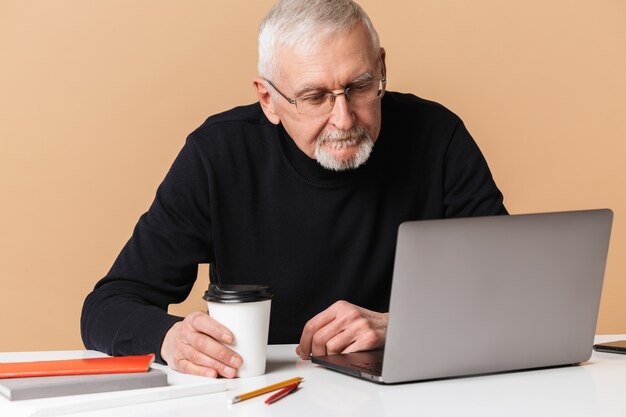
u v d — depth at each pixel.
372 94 1.65
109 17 2.64
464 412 1.03
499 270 1.22
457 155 1.99
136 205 2.68
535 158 2.87
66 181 2.65
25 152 2.63
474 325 1.22
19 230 2.64
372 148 1.80
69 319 2.68
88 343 1.58
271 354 1.49
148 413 1.03
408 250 1.15
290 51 1.61
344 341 1.39
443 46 2.79
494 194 1.99
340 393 1.14
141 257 1.85
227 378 1.27
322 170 1.88
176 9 2.66
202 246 1.94
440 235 1.17
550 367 1.33
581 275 1.29
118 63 2.65
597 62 2.87
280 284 1.94
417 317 1.18
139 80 2.66
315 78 1.60
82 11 2.63
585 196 2.90
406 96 2.05
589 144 2.89
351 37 1.60
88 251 2.67
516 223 1.22
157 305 1.83
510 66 2.83
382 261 1.94
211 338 1.27
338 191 1.90
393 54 2.77
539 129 2.86
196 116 2.69
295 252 1.93
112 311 1.56
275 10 1.66
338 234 1.92
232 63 2.68
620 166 2.91
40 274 2.66
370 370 1.23
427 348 1.20
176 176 1.94
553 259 1.26
